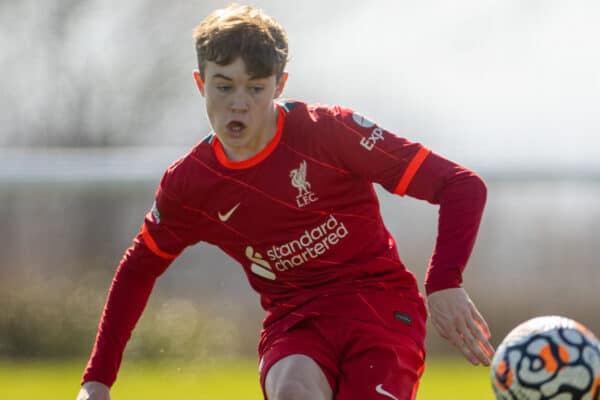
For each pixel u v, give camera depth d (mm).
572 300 40812
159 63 73938
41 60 73000
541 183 30531
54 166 29359
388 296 13812
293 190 13531
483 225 42875
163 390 26062
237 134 13133
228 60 12938
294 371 12781
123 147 74062
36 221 55344
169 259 14688
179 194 13992
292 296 13977
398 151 13547
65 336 37156
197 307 43750
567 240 41969
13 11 72188
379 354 13234
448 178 13344
